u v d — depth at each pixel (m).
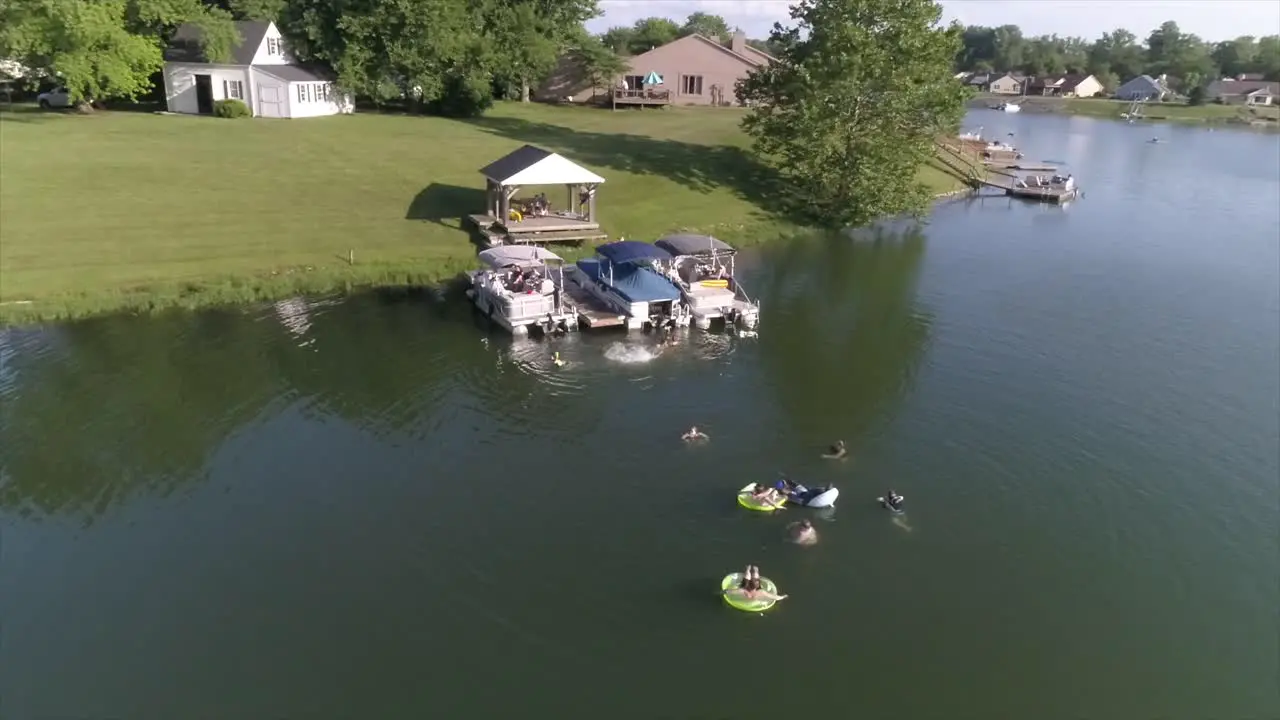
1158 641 21.81
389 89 84.06
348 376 34.97
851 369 37.53
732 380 35.84
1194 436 32.31
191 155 59.16
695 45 111.25
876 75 60.22
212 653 20.52
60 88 76.38
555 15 102.88
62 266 42.53
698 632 21.41
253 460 28.72
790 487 26.92
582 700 19.30
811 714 19.11
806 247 58.59
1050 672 20.62
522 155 49.78
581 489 27.33
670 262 45.53
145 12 70.12
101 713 18.86
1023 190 78.88
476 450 29.59
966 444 31.03
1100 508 27.38
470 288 44.88
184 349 37.00
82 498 26.52
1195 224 69.56
